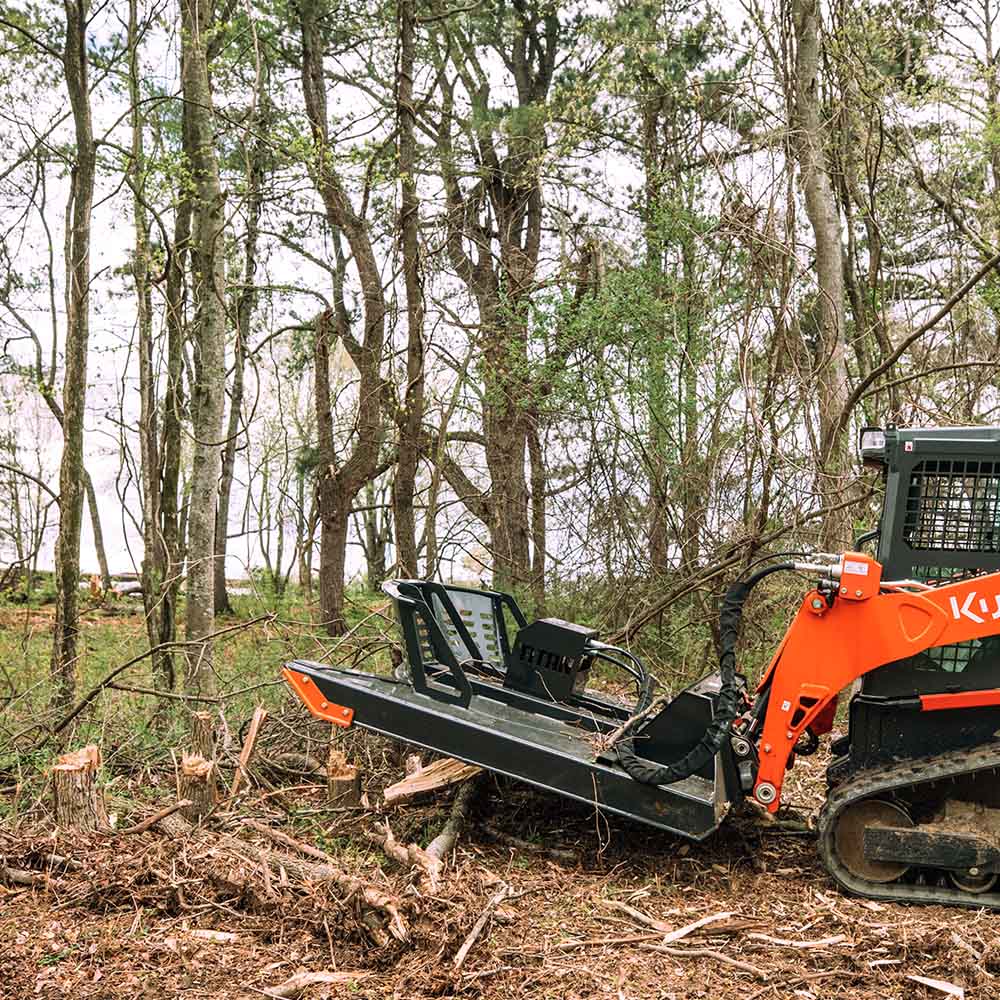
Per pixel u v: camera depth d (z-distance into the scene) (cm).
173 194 1082
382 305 1354
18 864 503
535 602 1145
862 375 1201
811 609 496
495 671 638
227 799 605
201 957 418
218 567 2009
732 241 945
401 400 1330
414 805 603
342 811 596
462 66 1786
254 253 1858
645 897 490
